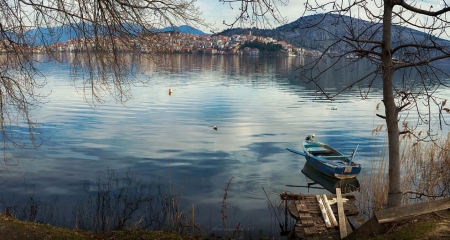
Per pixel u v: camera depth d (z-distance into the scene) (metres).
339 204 6.77
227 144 14.91
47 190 9.62
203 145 14.68
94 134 15.91
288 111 23.06
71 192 9.47
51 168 11.45
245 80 42.78
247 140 15.65
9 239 4.50
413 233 4.23
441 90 32.25
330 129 18.17
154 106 23.69
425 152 10.92
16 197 9.08
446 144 10.71
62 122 18.03
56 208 8.30
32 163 11.86
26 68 6.21
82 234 5.26
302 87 36.62
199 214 8.16
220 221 7.78
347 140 16.05
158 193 9.45
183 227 7.16
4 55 5.91
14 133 15.20
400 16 3.86
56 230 5.01
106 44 5.55
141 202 8.73
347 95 30.72
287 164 12.59
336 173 10.96
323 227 6.25
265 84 39.00
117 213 7.96
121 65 5.86
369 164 12.65
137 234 5.48
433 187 8.28
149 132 16.67
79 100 24.42
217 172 11.52
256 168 12.06
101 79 6.48
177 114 21.33
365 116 21.67
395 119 4.48
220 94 30.45
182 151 13.76
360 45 4.16
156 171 11.46
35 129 16.22
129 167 11.78
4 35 5.64
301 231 6.21
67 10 5.49
